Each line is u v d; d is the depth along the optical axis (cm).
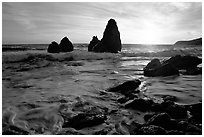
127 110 477
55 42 2348
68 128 380
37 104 504
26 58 1680
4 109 464
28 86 725
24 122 399
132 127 392
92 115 433
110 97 587
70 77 927
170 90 678
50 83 782
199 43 7938
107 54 2136
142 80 859
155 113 434
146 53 2380
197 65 1417
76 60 1817
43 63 1440
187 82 820
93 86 732
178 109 444
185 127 368
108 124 402
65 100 541
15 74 998
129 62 1700
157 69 999
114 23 2991
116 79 884
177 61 1338
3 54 1630
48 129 375
